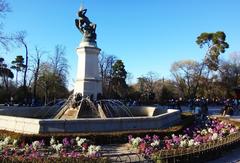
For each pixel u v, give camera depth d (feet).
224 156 58.18
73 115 81.05
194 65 278.87
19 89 190.29
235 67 272.51
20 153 47.03
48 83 210.38
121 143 61.16
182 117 94.89
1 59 231.30
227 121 93.91
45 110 91.71
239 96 237.04
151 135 64.39
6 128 66.90
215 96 257.14
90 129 63.98
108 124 65.41
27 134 57.16
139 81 294.05
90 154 44.06
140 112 102.32
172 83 294.46
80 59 89.35
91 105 83.51
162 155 47.73
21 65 270.67
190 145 53.42
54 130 61.62
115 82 251.80
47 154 47.26
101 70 234.17
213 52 234.38
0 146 46.52
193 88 262.47
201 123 90.07
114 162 44.75
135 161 45.68
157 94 275.18
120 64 253.65
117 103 90.99
